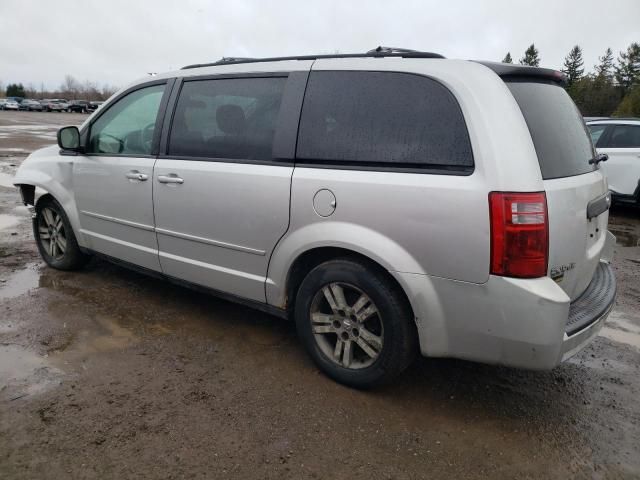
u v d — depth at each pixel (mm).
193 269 3469
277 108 3000
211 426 2512
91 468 2211
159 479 2166
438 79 2494
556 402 2846
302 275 3062
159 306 3938
